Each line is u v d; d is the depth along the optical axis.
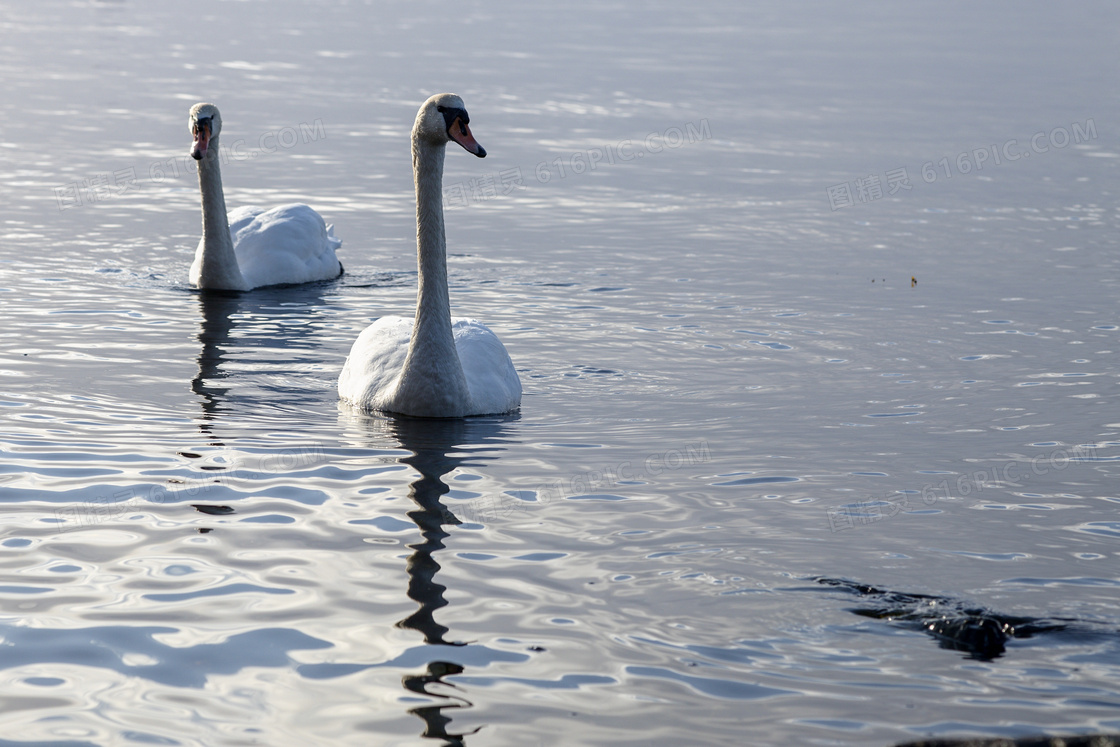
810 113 36.41
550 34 56.00
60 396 12.16
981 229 22.64
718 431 11.58
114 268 18.55
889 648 7.23
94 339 14.56
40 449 10.51
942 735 6.27
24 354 13.73
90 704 6.51
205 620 7.45
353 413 12.06
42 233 20.72
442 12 66.06
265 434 11.19
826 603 7.82
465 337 12.84
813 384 13.30
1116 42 57.78
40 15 60.47
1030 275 18.95
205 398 12.34
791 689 6.73
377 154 29.53
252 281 17.98
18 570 8.10
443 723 6.38
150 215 22.53
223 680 6.77
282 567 8.24
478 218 23.41
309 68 43.25
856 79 43.97
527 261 19.77
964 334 15.46
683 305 17.02
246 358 14.05
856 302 17.23
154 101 35.72
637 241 21.48
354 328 15.76
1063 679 6.87
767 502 9.68
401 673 6.87
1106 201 25.47
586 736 6.27
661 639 7.30
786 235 22.08
